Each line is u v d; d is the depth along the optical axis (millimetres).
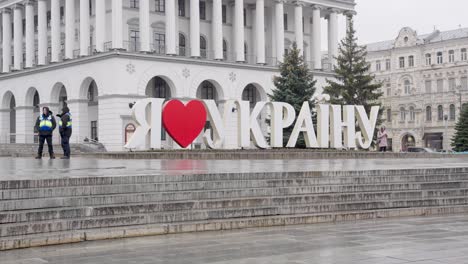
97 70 56344
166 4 58656
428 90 91875
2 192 12961
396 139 94938
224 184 15688
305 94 52562
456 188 18812
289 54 54781
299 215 14883
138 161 28172
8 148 50219
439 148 89562
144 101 34250
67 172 17688
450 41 89062
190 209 14203
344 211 15750
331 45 72000
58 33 62625
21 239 11406
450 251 10773
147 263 10016
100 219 12742
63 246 11570
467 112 73062
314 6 69562
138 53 55469
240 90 63062
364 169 18609
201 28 64438
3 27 70000
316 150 37406
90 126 60312
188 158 32938
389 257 10258
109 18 58719
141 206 13562
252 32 69062
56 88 62438
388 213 15984
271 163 25844
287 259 10219
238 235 12836
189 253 10836
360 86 62031
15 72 67125
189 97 59031
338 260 10078
